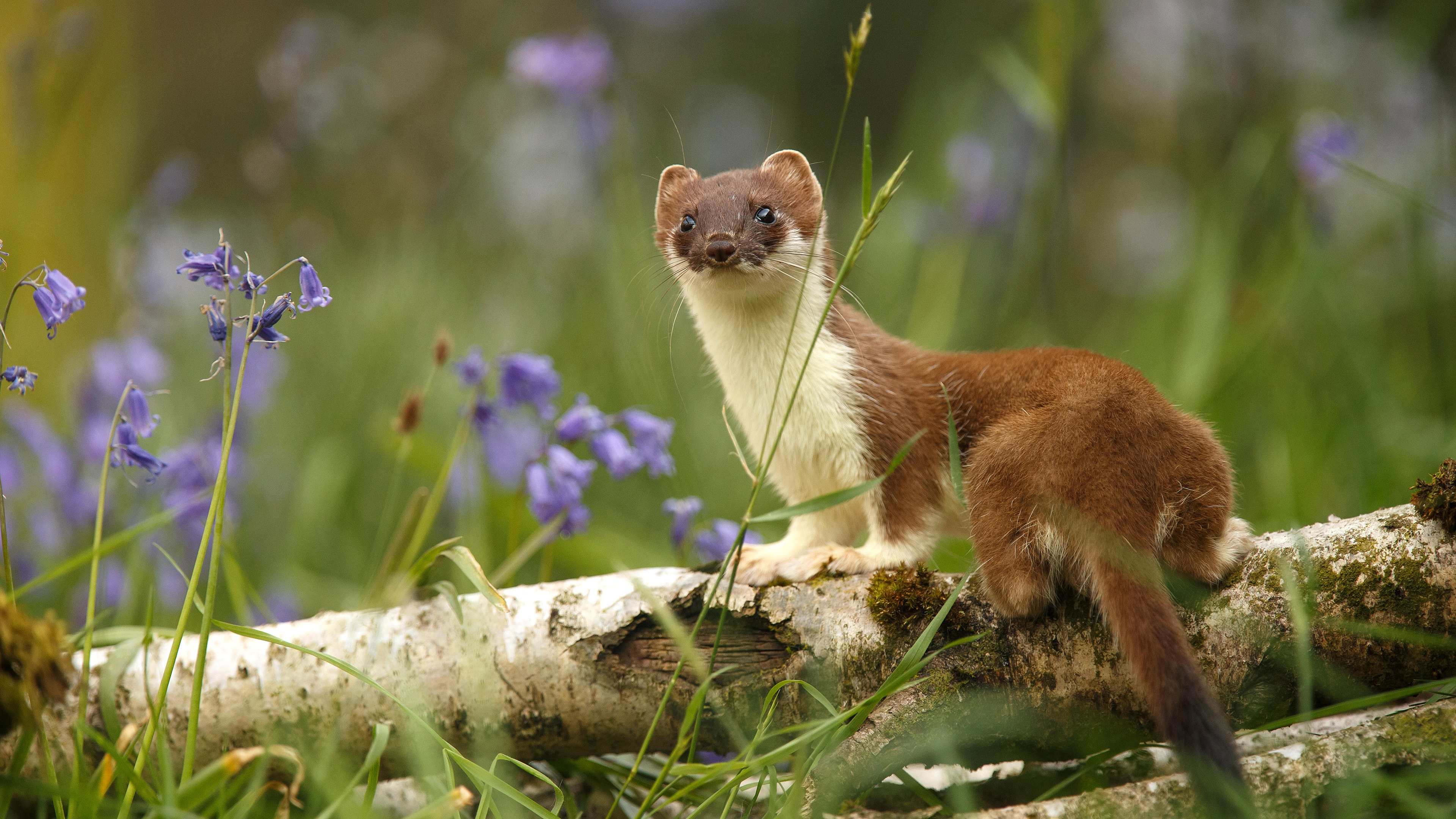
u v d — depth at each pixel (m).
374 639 6.50
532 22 27.52
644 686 6.38
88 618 5.79
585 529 8.16
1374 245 14.41
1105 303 22.14
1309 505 10.23
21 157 13.10
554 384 8.44
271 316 5.43
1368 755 5.32
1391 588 5.53
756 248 7.81
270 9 28.25
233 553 7.74
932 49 23.78
